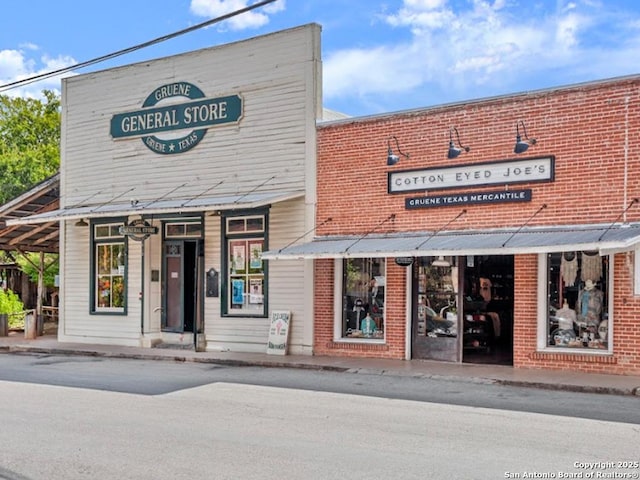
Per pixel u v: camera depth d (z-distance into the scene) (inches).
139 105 781.3
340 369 587.8
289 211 682.8
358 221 646.5
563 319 557.3
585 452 310.0
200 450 315.3
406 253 541.0
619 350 526.3
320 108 676.7
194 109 743.1
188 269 767.1
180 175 751.1
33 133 1886.1
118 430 356.2
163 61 765.3
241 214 710.5
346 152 655.8
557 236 521.7
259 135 703.7
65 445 326.3
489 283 628.1
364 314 654.5
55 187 855.7
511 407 419.8
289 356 661.3
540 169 561.0
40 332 908.6
